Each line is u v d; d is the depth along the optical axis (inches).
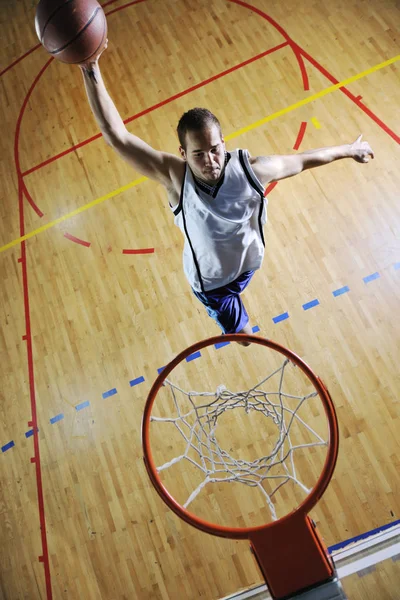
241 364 186.9
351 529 162.1
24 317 212.5
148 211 219.5
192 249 99.0
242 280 110.5
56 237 223.9
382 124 213.8
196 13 262.8
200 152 83.5
